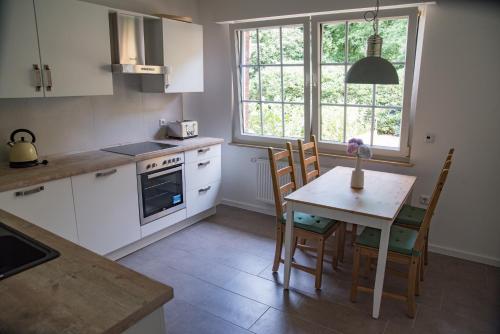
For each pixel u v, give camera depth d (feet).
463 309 8.21
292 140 13.04
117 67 10.03
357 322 7.76
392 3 9.90
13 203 7.64
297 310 8.14
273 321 7.77
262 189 13.67
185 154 11.75
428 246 11.00
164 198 11.33
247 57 13.42
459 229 10.48
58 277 3.92
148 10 12.13
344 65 11.46
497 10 8.96
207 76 14.44
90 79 9.62
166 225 11.48
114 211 9.78
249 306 8.27
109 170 9.46
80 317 3.28
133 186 10.20
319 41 11.62
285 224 8.96
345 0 10.61
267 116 13.58
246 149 14.02
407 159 11.12
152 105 12.85
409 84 10.43
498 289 8.99
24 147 8.83
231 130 14.40
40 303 3.47
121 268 4.14
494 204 9.91
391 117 11.12
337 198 8.18
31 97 8.96
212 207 13.73
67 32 8.95
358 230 12.22
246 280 9.34
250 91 13.73
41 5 8.38
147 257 10.52
